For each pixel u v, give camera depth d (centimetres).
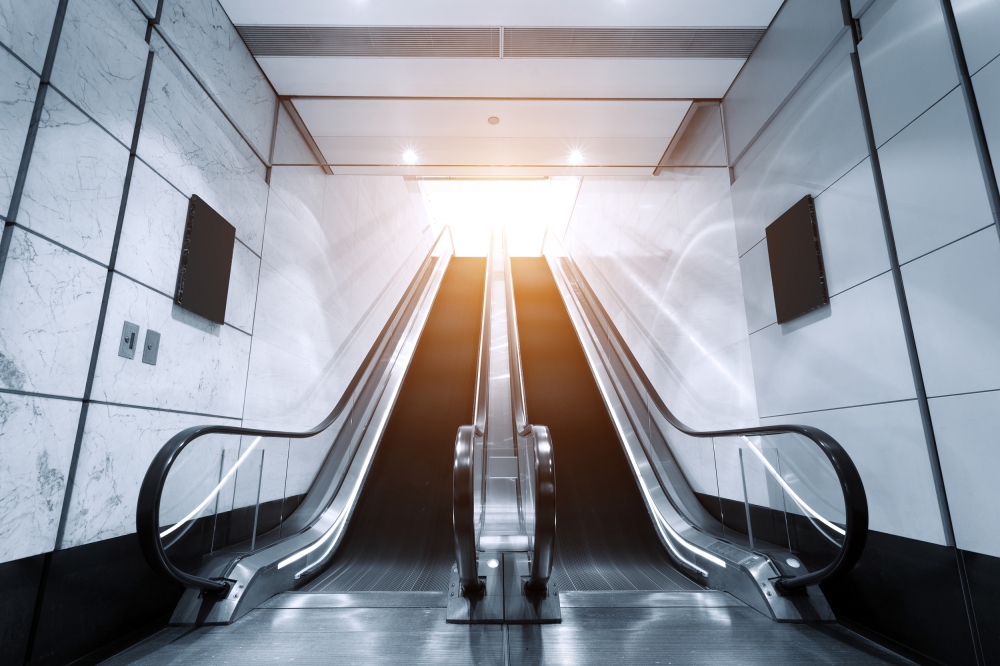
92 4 275
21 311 228
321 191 608
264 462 412
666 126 564
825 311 344
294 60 473
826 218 347
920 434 267
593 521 455
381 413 610
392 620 297
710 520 446
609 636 275
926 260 265
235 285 414
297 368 524
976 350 238
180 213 344
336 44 456
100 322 272
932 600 256
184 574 264
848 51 332
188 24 367
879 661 248
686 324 557
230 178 416
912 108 278
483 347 727
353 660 247
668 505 462
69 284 253
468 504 268
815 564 328
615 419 598
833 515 313
